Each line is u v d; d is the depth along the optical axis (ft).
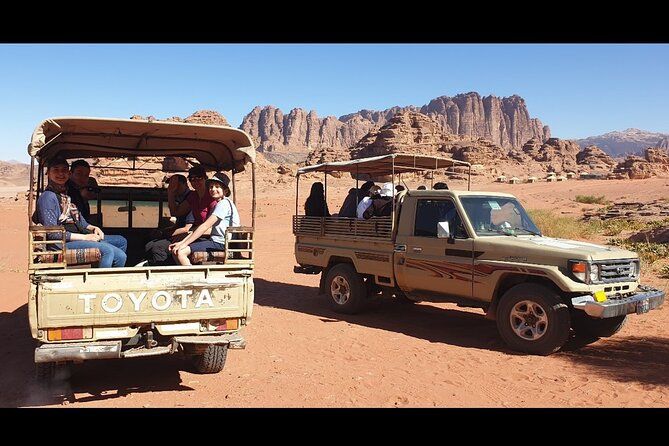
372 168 35.83
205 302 18.13
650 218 98.63
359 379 19.67
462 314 31.37
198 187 21.63
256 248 71.05
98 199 25.95
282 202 167.12
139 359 22.48
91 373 20.59
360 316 30.78
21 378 19.84
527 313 23.32
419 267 27.50
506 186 231.91
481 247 25.13
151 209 26.89
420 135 415.85
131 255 25.91
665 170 351.25
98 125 18.97
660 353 22.90
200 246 19.62
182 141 22.21
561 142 522.88
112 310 17.08
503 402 17.47
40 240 16.78
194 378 19.93
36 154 17.35
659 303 24.27
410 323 29.04
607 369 20.79
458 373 20.48
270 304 34.27
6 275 46.68
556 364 21.56
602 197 160.45
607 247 24.79
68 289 16.67
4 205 187.83
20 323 28.91
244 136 19.66
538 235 27.20
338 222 32.24
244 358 22.45
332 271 31.96
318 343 24.79
